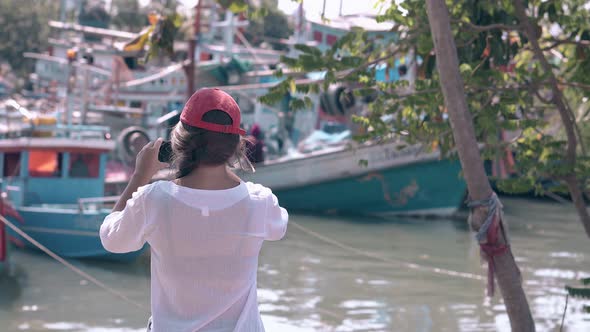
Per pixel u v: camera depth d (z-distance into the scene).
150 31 8.23
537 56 6.21
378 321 9.50
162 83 30.75
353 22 13.89
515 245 16.19
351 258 14.34
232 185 2.23
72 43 37.53
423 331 8.98
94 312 9.95
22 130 17.12
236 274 2.19
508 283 4.60
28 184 15.47
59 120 26.02
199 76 28.44
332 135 24.69
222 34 34.44
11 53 69.75
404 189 21.59
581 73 6.56
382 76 12.78
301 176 22.23
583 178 6.38
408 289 11.46
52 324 9.27
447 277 12.44
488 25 6.26
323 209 22.64
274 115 28.67
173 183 2.19
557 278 12.33
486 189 4.56
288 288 11.46
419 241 16.92
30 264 13.47
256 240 2.22
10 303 10.35
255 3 6.36
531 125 6.28
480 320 9.54
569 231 18.66
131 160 21.83
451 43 4.63
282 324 9.25
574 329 8.91
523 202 25.97
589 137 7.64
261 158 23.05
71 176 15.80
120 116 27.45
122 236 2.20
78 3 42.50
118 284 11.84
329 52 6.46
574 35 6.53
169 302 2.20
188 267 2.16
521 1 6.15
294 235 17.33
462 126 4.60
